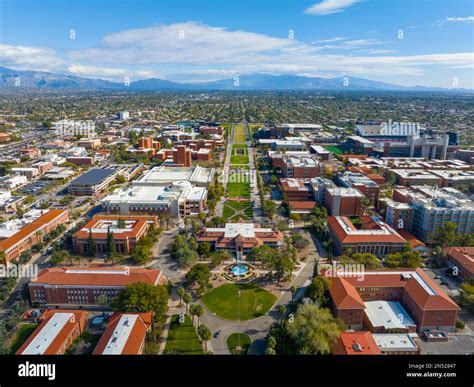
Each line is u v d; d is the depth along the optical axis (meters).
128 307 188.25
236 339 183.50
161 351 174.50
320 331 167.88
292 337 170.38
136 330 170.88
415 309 193.62
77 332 183.12
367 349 159.62
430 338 182.12
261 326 194.00
